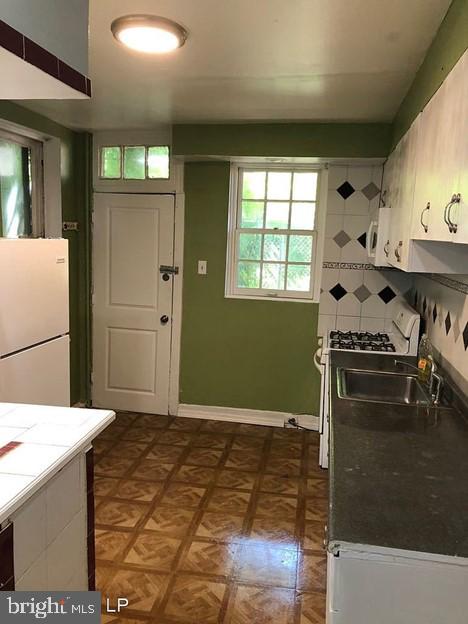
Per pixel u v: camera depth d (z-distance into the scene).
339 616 1.09
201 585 2.11
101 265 4.11
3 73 1.17
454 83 1.32
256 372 4.02
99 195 4.02
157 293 4.07
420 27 1.86
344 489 1.29
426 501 1.24
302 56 2.18
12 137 3.28
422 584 1.05
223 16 1.81
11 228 3.35
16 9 1.06
